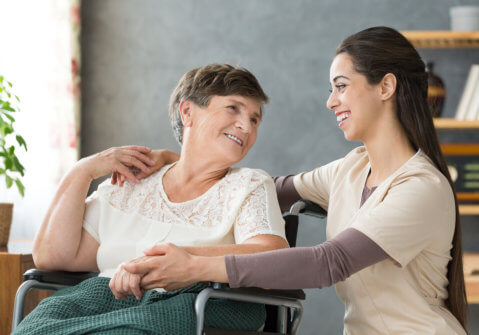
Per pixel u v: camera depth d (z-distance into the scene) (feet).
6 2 10.36
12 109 7.86
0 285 6.36
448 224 4.68
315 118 10.94
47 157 10.40
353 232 4.43
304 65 10.97
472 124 9.70
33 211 10.34
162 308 4.19
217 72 5.15
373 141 5.02
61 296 4.58
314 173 5.88
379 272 4.75
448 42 10.30
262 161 11.00
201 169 5.16
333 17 10.93
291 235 5.36
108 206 5.26
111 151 5.38
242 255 4.28
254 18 11.05
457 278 4.87
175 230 5.03
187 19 11.13
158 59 11.16
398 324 4.72
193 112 5.16
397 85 4.93
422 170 4.69
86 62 11.19
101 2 11.20
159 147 11.11
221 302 4.61
